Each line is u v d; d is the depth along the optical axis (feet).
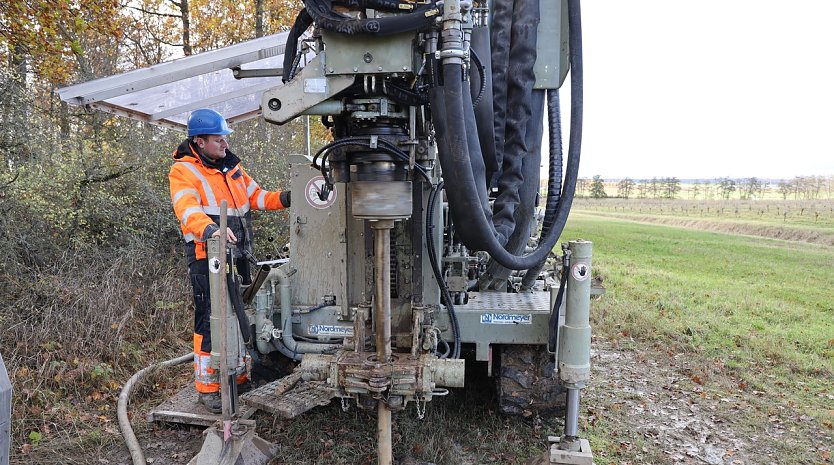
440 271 10.91
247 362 11.47
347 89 7.77
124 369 14.99
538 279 14.66
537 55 10.44
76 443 11.28
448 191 7.43
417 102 7.71
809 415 13.98
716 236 63.46
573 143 9.62
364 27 7.00
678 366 17.54
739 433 12.93
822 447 12.37
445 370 8.23
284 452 10.70
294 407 10.26
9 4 21.15
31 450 10.94
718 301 27.09
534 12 10.08
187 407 11.87
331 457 10.73
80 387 13.57
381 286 8.22
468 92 7.97
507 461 10.93
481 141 9.61
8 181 18.86
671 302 26.09
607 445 11.99
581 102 9.57
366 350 9.29
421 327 9.38
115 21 30.35
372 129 7.93
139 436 11.61
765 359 18.44
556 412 11.94
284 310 11.80
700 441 12.46
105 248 21.48
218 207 10.96
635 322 22.12
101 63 34.94
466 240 8.02
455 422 12.16
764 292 30.32
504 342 11.07
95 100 10.87
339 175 8.29
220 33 41.96
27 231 19.04
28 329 14.85
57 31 24.38
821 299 28.63
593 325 21.90
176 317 18.56
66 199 20.70
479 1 9.64
